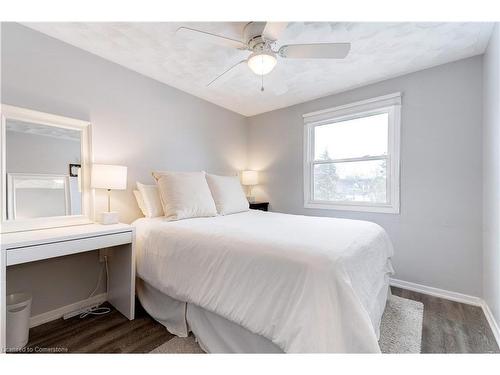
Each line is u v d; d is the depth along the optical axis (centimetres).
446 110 238
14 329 157
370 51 219
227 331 146
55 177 202
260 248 138
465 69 229
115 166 217
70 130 212
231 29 188
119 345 161
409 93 259
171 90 295
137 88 260
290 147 362
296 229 179
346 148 313
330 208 321
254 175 391
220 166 366
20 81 184
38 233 173
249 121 413
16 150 183
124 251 206
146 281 198
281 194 373
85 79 219
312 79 275
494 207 186
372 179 291
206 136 343
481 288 221
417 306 216
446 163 238
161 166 284
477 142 223
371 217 286
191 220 218
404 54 224
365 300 134
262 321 123
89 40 205
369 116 293
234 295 138
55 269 201
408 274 259
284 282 122
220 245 154
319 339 105
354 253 137
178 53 224
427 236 249
